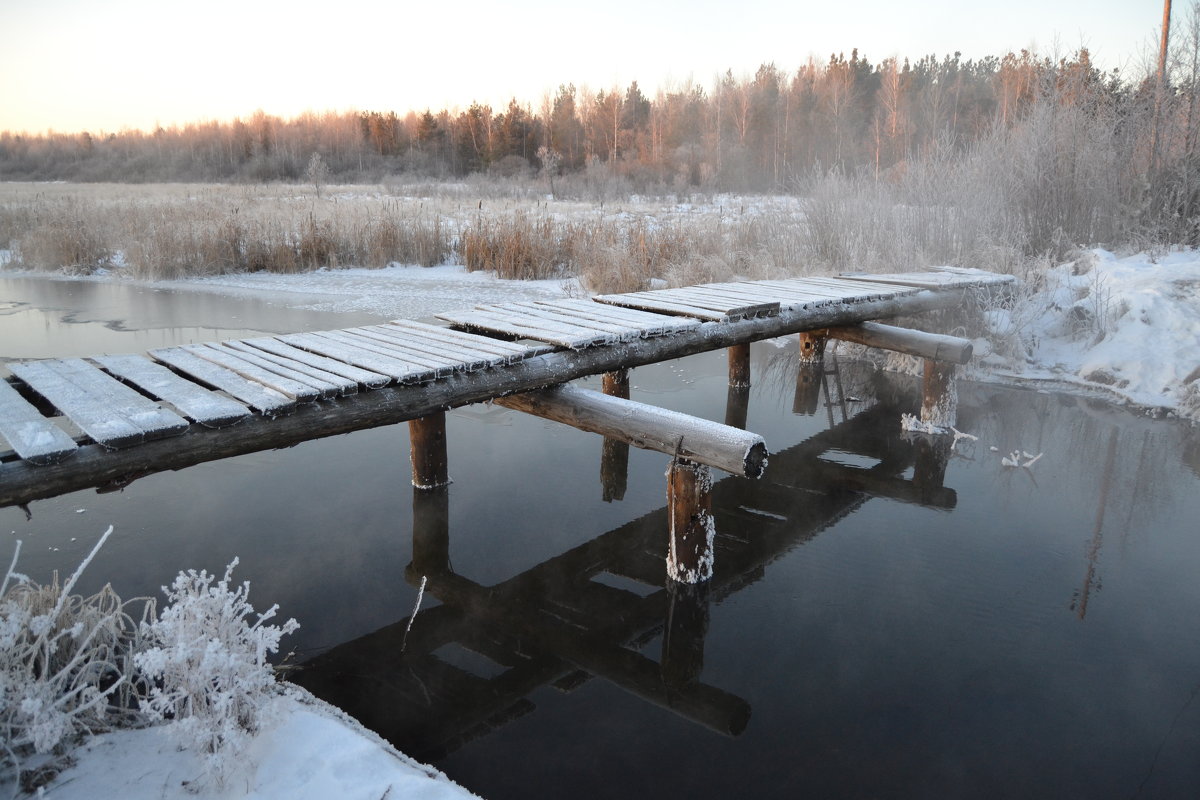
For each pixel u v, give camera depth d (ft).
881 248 38.40
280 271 55.06
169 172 226.38
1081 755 10.04
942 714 10.85
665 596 14.33
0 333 34.86
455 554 15.76
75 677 9.20
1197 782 9.55
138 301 43.45
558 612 13.76
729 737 10.41
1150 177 38.83
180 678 8.84
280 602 13.78
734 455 13.24
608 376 23.12
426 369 14.05
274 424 12.12
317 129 250.37
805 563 15.47
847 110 169.07
